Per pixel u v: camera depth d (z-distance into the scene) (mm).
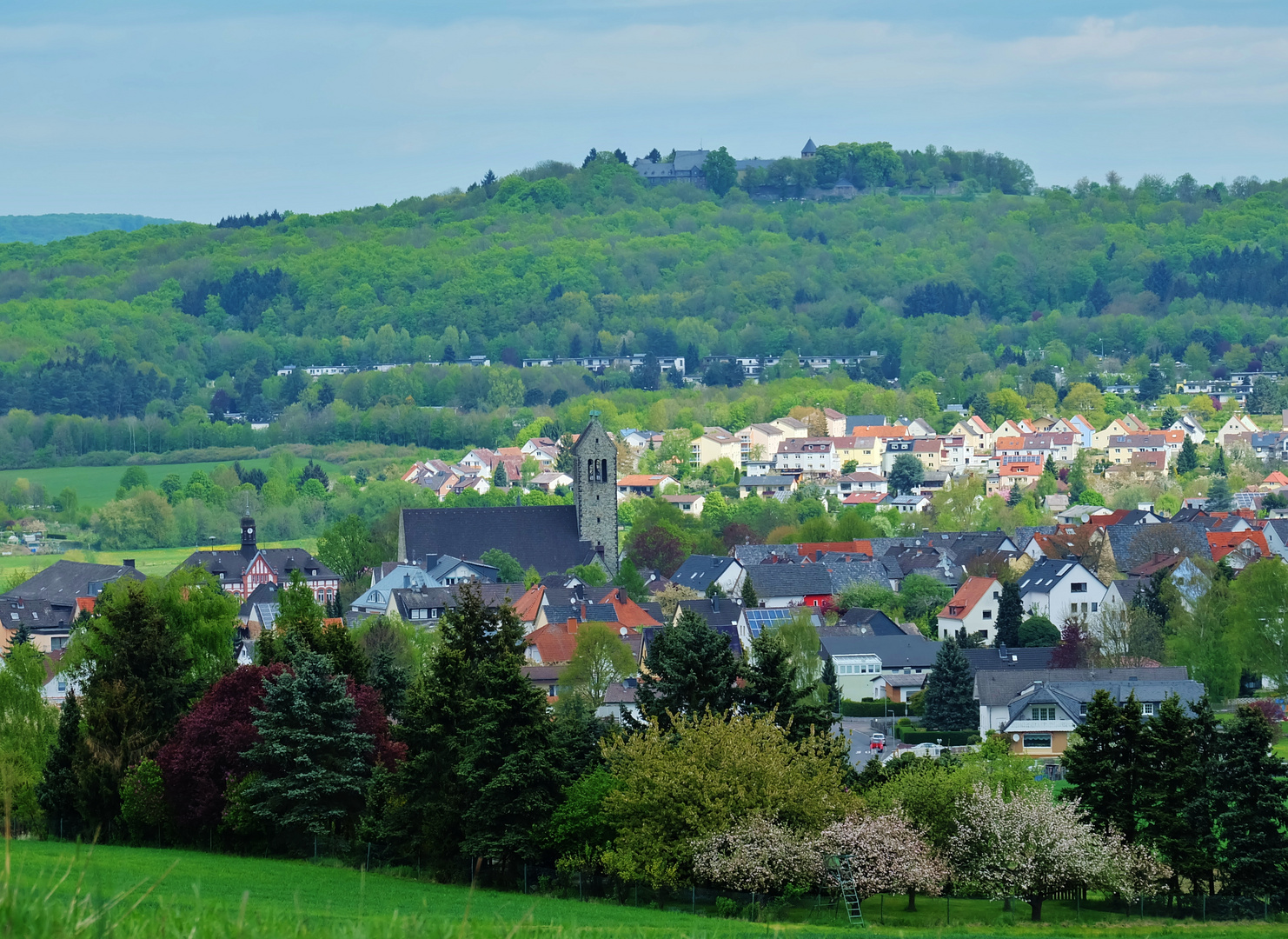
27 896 35969
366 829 124438
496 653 129750
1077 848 113312
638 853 110938
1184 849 120062
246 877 111438
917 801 121688
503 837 116938
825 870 110438
